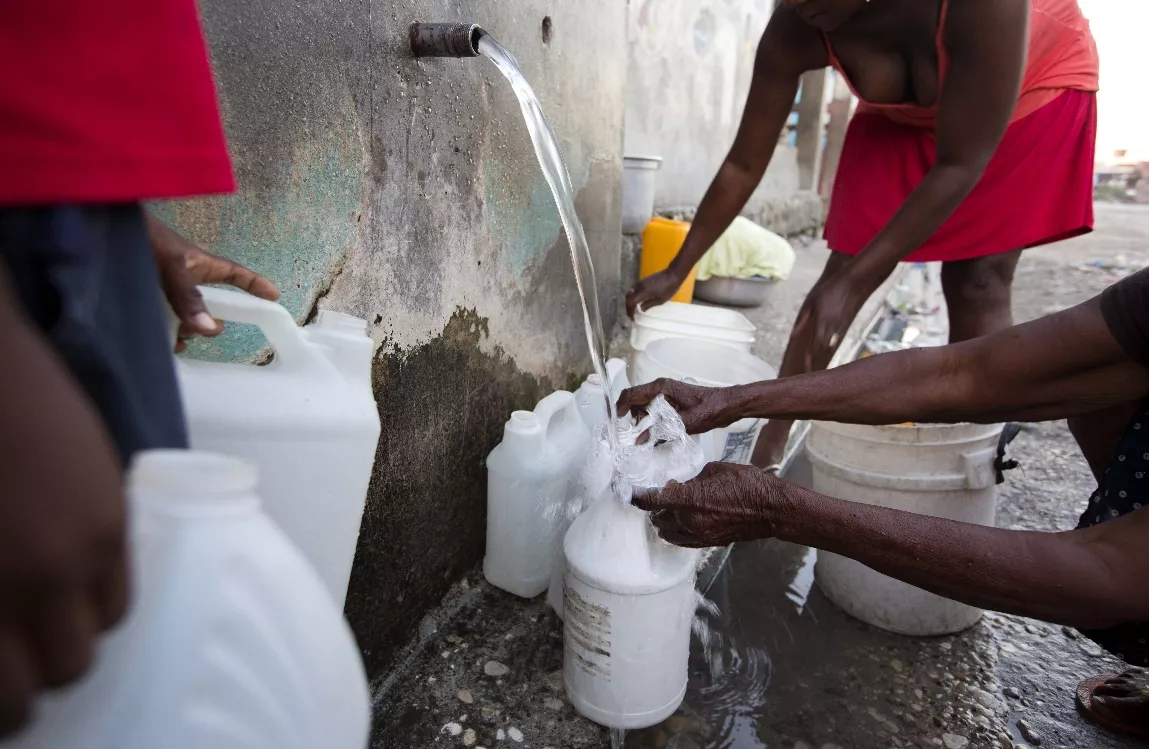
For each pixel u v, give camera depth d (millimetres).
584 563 1305
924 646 1754
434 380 1563
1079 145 2047
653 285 2283
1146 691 1519
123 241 577
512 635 1633
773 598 1908
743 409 1460
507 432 1648
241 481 550
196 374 846
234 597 522
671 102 4125
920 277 4980
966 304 2260
